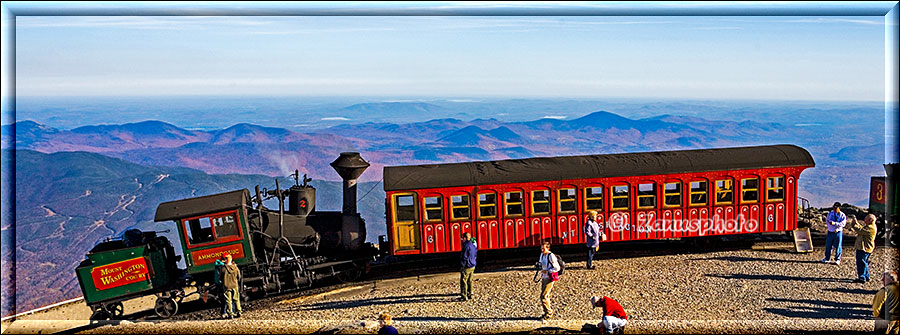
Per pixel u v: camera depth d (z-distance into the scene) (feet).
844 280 53.57
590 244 56.54
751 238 65.16
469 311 48.26
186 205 53.11
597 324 43.91
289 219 56.18
